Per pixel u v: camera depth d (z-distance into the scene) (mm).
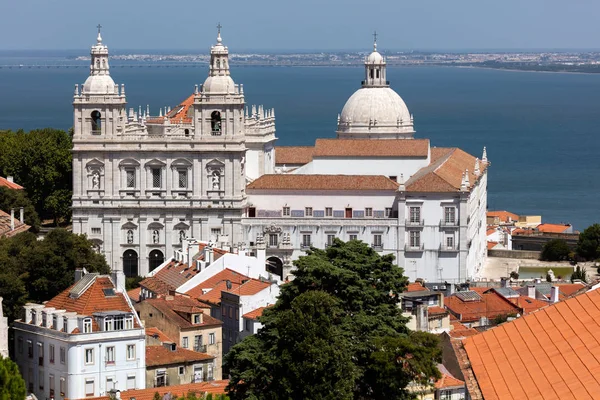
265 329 192000
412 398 189125
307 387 178375
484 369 139625
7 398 168000
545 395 127875
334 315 186375
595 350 133000
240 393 185750
